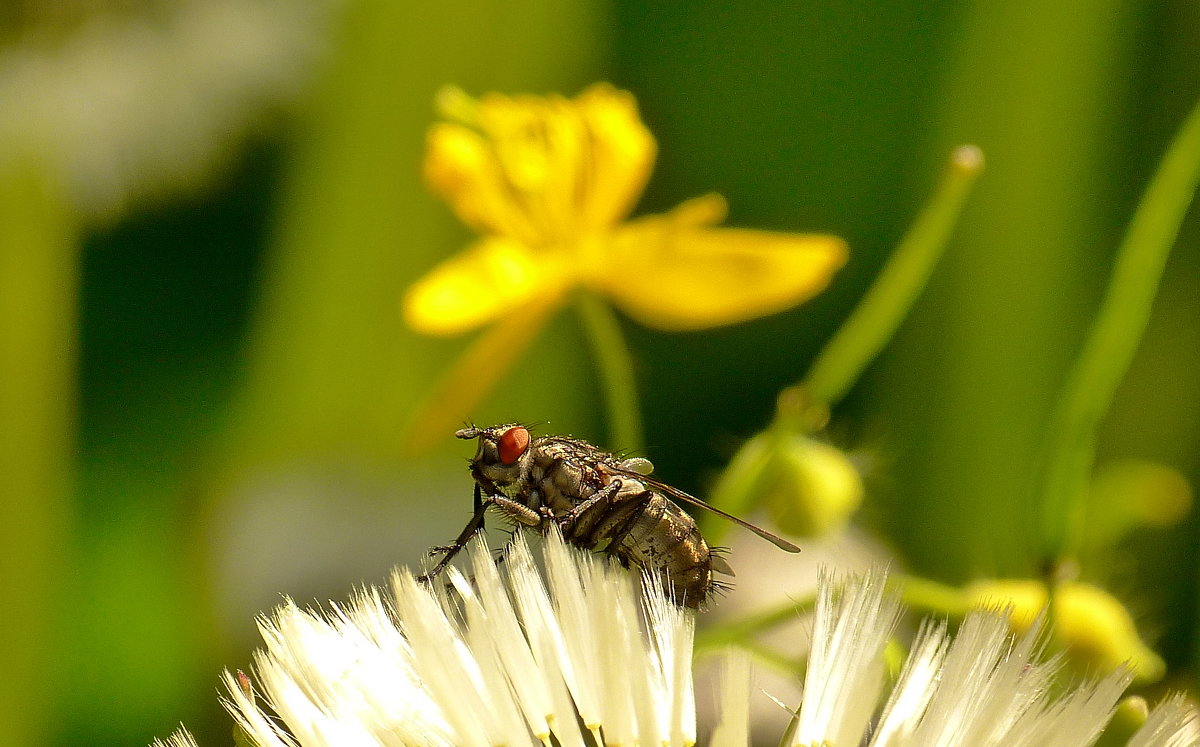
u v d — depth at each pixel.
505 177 0.18
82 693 0.20
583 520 0.16
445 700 0.14
